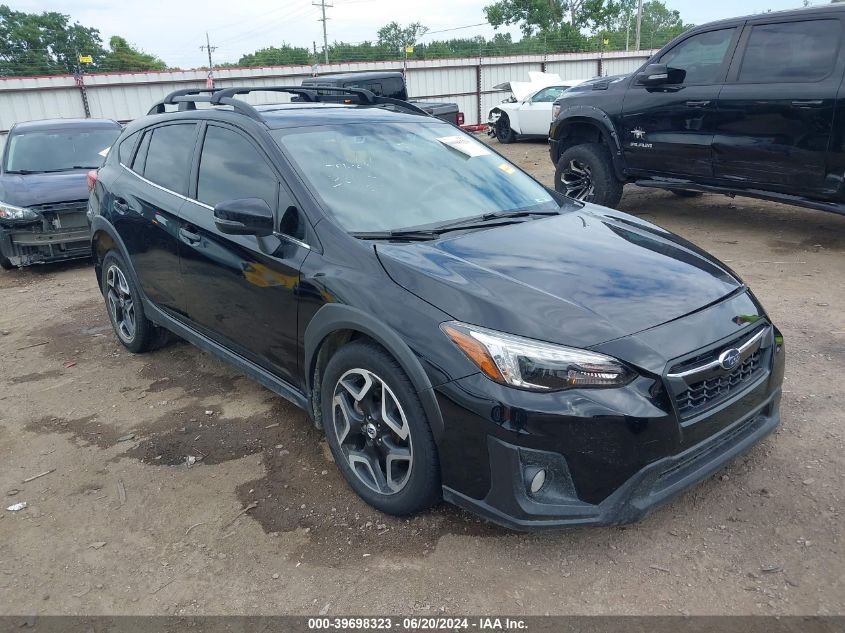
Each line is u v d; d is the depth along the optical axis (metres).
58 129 9.23
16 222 7.56
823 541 2.73
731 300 2.91
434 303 2.69
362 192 3.45
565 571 2.66
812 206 6.38
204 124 4.12
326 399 3.16
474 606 2.51
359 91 4.65
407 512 2.90
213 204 3.86
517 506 2.50
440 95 27.06
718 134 6.85
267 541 2.93
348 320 2.89
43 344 5.53
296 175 3.40
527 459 2.47
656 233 3.60
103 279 5.24
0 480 3.53
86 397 4.46
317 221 3.22
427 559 2.76
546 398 2.43
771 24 6.47
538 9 48.94
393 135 3.96
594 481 2.45
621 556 2.72
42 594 2.70
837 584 2.52
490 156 4.18
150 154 4.61
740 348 2.74
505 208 3.71
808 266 6.13
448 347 2.58
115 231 4.74
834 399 3.78
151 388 4.54
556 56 28.80
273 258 3.32
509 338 2.50
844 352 4.36
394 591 2.61
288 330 3.31
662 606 2.47
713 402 2.66
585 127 8.30
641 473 2.46
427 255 2.97
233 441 3.77
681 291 2.85
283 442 3.73
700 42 7.03
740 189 6.92
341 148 3.69
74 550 2.95
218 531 3.02
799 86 6.18
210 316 3.96
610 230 3.50
